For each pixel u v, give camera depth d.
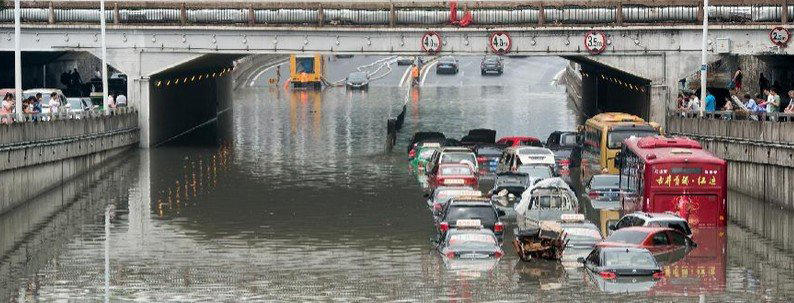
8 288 69.19
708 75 151.75
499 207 100.56
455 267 73.94
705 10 118.88
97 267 74.88
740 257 76.12
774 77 141.62
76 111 117.75
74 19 133.50
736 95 130.00
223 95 186.25
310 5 132.62
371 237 84.69
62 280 71.19
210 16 133.12
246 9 133.00
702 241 81.62
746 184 101.00
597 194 103.69
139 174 116.31
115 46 133.62
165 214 93.94
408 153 134.50
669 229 77.88
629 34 129.00
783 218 90.56
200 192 105.06
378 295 67.00
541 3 130.38
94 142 119.38
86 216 92.69
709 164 86.81
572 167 128.38
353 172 118.69
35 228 87.38
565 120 169.38
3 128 91.06
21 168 96.00
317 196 103.38
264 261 76.75
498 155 127.88
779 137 94.19
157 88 140.25
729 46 126.81
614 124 113.38
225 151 135.88
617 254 70.62
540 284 68.56
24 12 133.12
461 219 81.38
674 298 65.06
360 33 132.38
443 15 131.75
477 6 131.25
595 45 129.38
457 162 113.50
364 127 161.88
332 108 188.62
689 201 86.81
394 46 132.38
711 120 108.81
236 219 92.00
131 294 67.81
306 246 81.50
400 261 76.25
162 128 143.25
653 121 128.38
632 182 93.00
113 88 167.12
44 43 133.25
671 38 128.25
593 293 66.12
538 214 92.50
